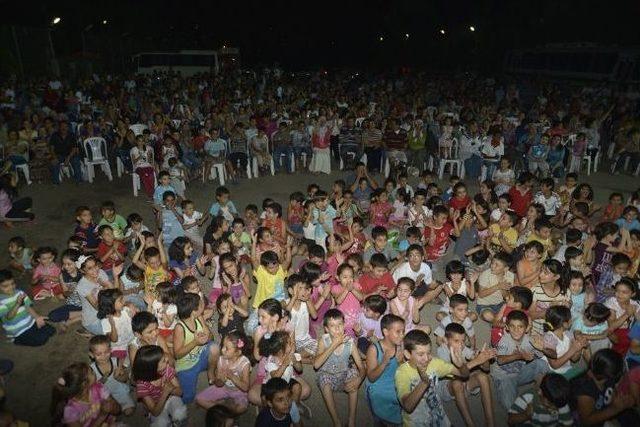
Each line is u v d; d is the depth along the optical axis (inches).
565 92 828.6
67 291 234.7
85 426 153.3
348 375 176.4
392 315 162.6
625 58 759.1
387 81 1069.1
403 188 334.3
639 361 183.8
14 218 340.2
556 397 140.0
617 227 238.4
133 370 156.9
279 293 219.0
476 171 445.7
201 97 724.7
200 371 186.7
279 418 149.3
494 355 167.5
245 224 297.6
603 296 233.9
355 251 271.1
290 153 478.9
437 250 275.1
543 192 318.3
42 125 461.1
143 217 366.0
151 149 408.8
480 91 868.0
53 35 1114.1
